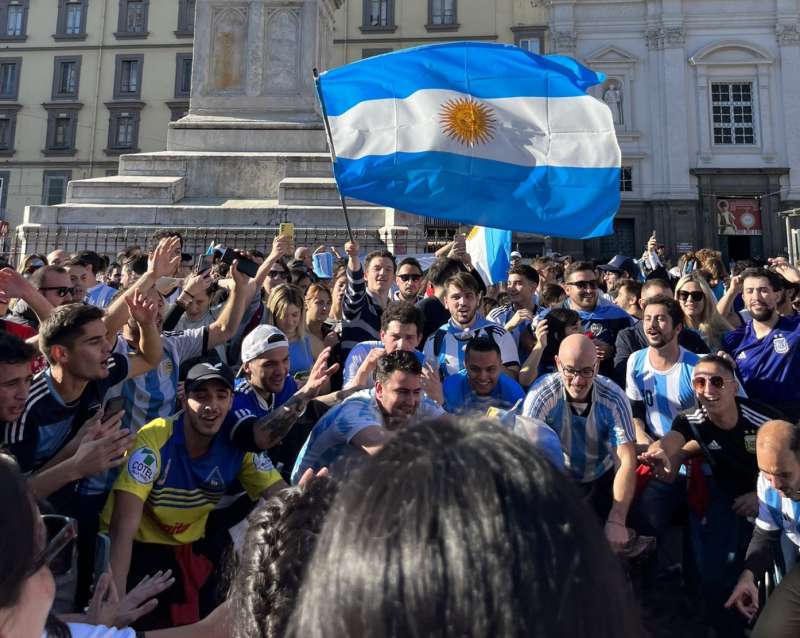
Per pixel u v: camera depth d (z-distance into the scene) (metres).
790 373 4.64
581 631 0.63
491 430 0.73
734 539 3.82
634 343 5.25
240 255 4.99
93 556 3.09
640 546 3.56
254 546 1.50
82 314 3.21
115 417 2.94
